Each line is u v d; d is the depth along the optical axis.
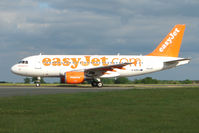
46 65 48.84
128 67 50.66
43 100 23.80
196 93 29.83
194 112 17.38
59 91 36.31
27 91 36.25
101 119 15.14
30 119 15.20
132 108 19.03
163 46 52.69
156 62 51.66
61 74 48.88
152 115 16.33
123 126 13.43
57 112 17.52
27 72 48.97
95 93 30.52
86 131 12.45
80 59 49.50
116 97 26.09
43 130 12.61
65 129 12.80
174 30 52.88
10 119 15.23
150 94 28.95
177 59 52.75
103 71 49.09
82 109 18.64
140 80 84.88
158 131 12.48
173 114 16.69
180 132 12.34
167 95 27.84
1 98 25.61
